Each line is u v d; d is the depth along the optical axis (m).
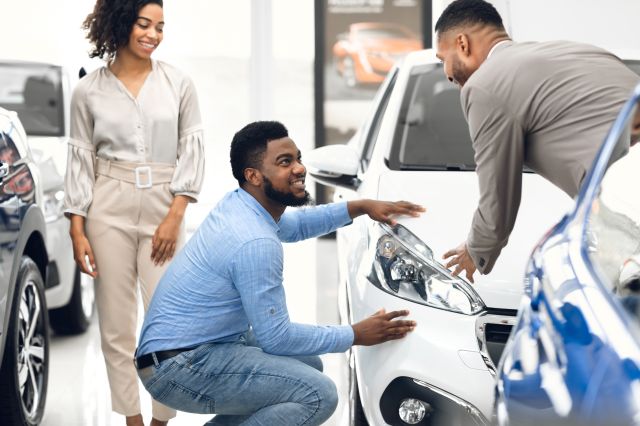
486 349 3.06
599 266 2.24
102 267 3.87
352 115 8.62
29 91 6.21
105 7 3.78
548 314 2.26
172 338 3.21
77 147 3.87
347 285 3.84
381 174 3.86
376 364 3.19
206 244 3.21
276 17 9.05
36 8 8.89
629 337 1.96
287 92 9.12
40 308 4.22
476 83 3.02
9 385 3.79
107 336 3.91
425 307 3.19
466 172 3.87
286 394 3.19
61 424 4.30
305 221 3.52
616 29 7.06
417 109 4.23
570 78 2.92
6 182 3.83
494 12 3.23
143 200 3.86
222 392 3.21
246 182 3.27
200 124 3.96
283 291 3.20
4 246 3.67
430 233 3.37
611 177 2.40
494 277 3.19
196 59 9.20
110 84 3.84
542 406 2.10
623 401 1.84
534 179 3.78
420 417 3.14
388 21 8.54
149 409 4.46
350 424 3.98
